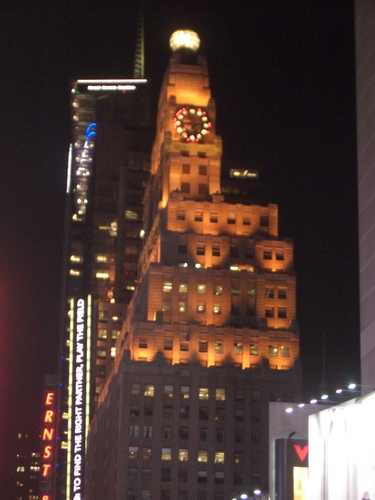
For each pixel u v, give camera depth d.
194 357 179.25
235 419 176.00
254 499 126.38
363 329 83.62
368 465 63.28
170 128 199.75
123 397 174.12
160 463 171.50
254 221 193.50
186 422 174.62
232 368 178.88
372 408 63.75
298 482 80.44
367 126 86.19
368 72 87.12
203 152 198.00
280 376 179.38
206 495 171.00
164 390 175.62
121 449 171.38
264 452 174.75
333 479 68.19
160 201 199.88
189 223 190.25
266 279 187.62
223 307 184.75
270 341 182.62
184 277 184.88
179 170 194.75
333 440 68.75
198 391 176.50
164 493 170.25
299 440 81.44
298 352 182.88
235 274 186.62
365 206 85.25
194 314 183.38
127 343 186.50
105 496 189.50
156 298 183.12
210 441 174.12
